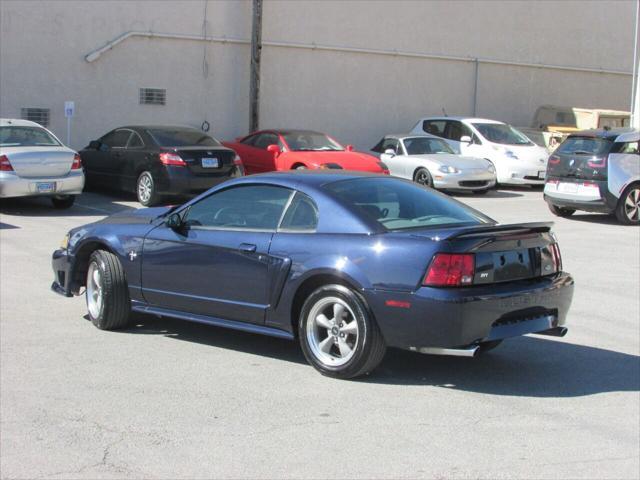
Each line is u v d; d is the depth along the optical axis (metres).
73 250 7.67
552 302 6.20
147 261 7.10
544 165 20.81
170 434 5.07
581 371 6.60
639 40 29.53
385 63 24.47
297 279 6.17
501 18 26.41
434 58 25.27
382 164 18.05
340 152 18.33
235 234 6.60
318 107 23.53
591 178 15.30
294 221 6.40
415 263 5.71
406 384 6.13
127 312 7.40
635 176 15.19
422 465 4.67
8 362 6.47
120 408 5.51
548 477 4.56
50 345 6.97
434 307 5.61
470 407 5.67
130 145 16.55
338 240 6.07
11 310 8.14
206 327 7.70
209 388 5.94
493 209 17.39
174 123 21.48
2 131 14.65
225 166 15.99
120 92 20.62
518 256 6.05
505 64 26.67
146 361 6.57
